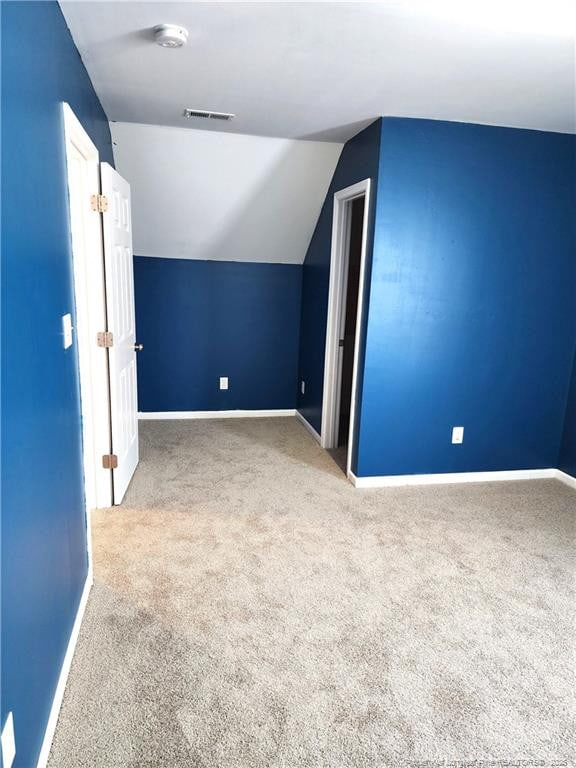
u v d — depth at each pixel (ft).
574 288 11.25
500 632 6.73
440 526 9.48
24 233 4.33
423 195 9.95
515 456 11.86
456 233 10.27
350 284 14.21
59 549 5.45
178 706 5.35
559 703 5.65
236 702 5.44
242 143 11.51
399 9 5.64
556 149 10.47
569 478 11.74
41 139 4.99
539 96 8.25
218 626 6.56
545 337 11.34
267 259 14.83
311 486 10.98
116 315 9.30
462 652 6.35
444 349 10.78
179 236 13.69
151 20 6.16
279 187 12.66
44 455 4.88
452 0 5.42
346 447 13.44
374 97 8.51
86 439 9.34
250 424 15.11
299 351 15.71
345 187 11.64
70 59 6.52
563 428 11.95
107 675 5.70
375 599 7.27
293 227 13.92
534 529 9.52
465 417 11.30
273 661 6.03
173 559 8.00
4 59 3.86
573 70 7.11
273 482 11.10
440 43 6.44
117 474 9.64
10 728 3.71
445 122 9.76
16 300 4.07
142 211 12.90
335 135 11.01
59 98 5.84
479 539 9.07
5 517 3.67
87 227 8.64
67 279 6.12
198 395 15.38
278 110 9.48
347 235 12.37
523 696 5.73
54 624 5.17
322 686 5.71
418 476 11.34
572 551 8.79
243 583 7.47
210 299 14.75
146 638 6.29
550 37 6.16
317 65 7.33
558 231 10.86
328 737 5.10
